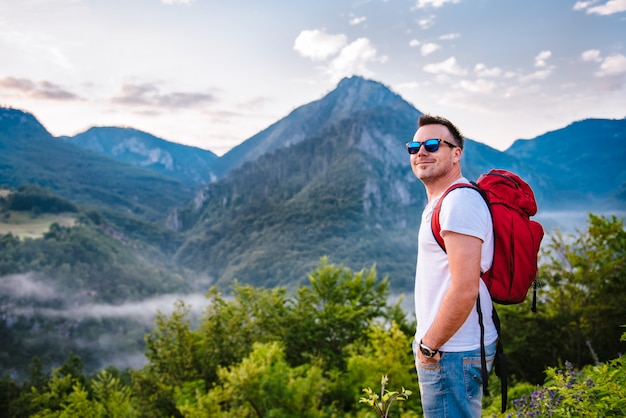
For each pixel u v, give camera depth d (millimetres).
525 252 2033
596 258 12703
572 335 13445
